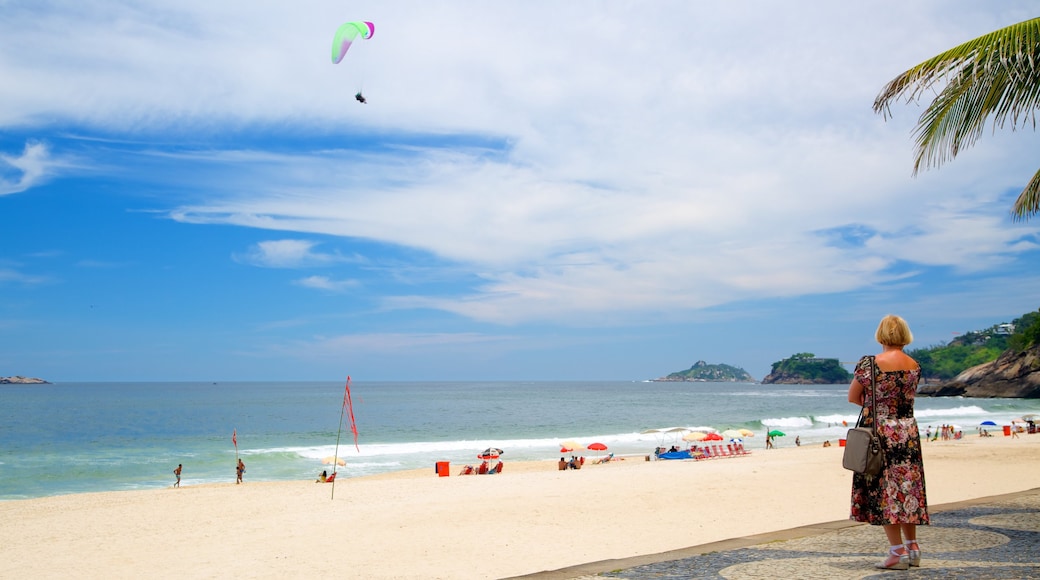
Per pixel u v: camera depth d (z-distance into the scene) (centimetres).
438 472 2770
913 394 503
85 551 1234
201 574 896
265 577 830
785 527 1049
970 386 14838
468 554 897
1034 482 1498
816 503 1331
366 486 2252
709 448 3653
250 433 6712
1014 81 764
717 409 11488
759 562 541
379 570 816
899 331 508
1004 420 7081
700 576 496
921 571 492
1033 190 1041
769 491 1538
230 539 1232
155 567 996
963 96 809
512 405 13300
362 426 7700
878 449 489
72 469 3656
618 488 1692
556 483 1944
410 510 1454
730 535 987
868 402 507
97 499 2172
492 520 1233
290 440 5875
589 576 511
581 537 1008
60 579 973
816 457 2677
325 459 2875
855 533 672
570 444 3309
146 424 8050
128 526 1580
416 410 11406
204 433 6738
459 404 13775
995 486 1429
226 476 3359
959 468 1845
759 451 3684
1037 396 13575
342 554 962
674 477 1930
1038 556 543
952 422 6788
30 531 1549
